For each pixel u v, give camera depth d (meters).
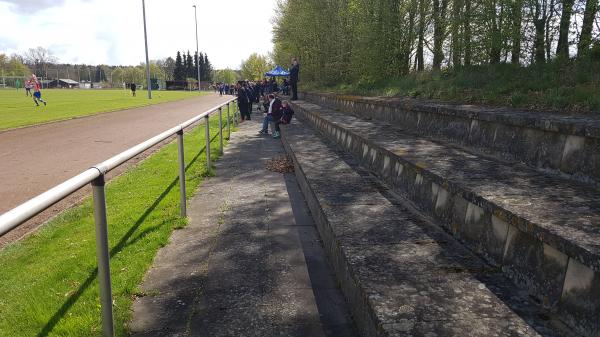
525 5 7.96
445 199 3.41
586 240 1.94
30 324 2.86
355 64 16.50
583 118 3.83
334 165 6.12
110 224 4.92
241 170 8.09
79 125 15.88
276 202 5.80
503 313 2.06
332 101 14.73
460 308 2.11
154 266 3.75
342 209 3.90
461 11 10.16
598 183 3.10
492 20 8.89
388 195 4.42
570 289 1.98
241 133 14.47
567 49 7.41
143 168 8.45
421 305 2.14
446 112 5.79
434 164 4.01
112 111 23.00
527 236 2.35
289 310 2.93
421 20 13.40
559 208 2.50
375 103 9.33
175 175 7.64
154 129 14.82
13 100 34.56
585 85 5.45
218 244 4.26
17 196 6.18
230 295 3.18
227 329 2.72
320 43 26.22
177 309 2.99
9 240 4.68
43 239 4.63
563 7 7.12
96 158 9.19
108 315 2.51
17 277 3.69
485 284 2.39
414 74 12.87
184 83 105.56
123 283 3.35
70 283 3.45
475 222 2.93
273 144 11.73
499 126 4.57
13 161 8.82
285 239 4.35
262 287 3.29
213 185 6.91
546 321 2.00
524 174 3.56
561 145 3.56
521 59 8.71
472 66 10.06
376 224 3.46
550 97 5.26
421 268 2.60
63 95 50.56
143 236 4.45
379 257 2.78
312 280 3.39
